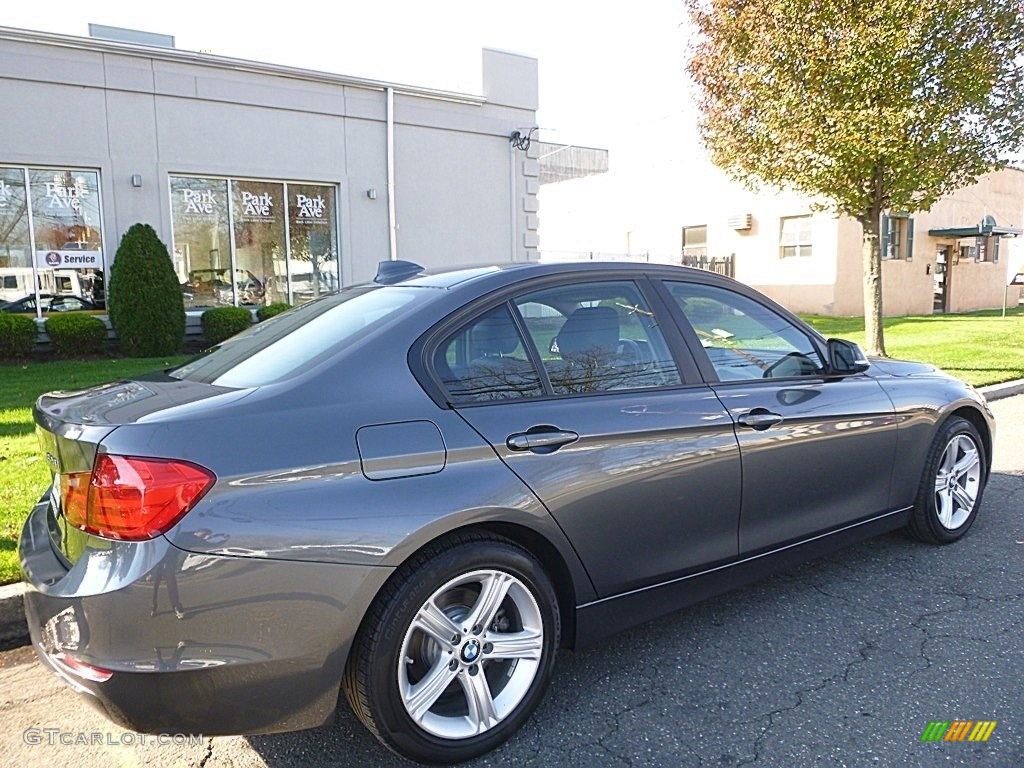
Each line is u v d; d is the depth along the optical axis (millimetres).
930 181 9859
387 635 2352
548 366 2869
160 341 11617
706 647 3322
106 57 11445
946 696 2906
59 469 2320
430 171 14664
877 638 3373
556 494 2680
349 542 2271
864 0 8758
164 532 2090
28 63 10891
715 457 3121
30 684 3145
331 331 2816
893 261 22656
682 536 3072
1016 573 4059
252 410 2318
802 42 9195
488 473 2545
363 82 13625
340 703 2955
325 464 2297
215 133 12469
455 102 14750
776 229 22188
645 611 3045
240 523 2152
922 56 8883
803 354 3721
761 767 2510
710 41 10453
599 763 2555
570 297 3047
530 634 2684
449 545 2496
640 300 3230
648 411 2977
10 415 7152
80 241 11711
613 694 2969
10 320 10719
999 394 9648
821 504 3607
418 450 2445
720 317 3463
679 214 25031
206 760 2631
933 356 12320
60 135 11242
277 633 2195
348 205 13852
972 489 4527
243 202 13008
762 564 3416
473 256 15375
